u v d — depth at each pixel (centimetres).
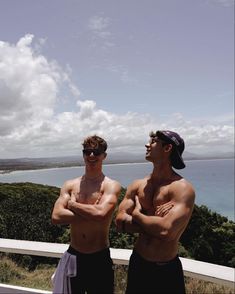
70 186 314
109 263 303
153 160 269
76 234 300
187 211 249
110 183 303
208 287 327
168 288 253
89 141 304
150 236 257
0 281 446
